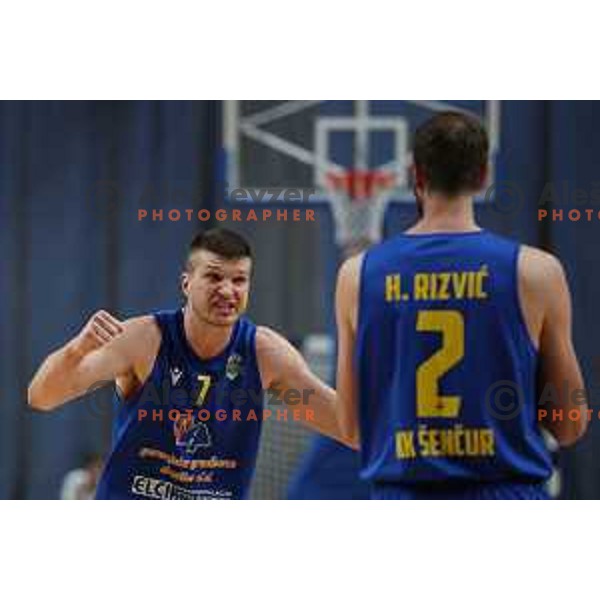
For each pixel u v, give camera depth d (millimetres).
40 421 22734
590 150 22328
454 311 9742
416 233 10023
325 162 23172
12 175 22828
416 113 23188
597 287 22188
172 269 22719
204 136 22953
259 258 22859
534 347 9852
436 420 9742
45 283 22766
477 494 9781
